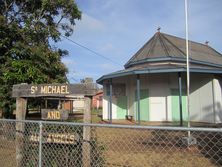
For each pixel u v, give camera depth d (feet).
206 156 31.14
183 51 87.10
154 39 90.27
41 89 23.12
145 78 81.20
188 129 14.60
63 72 46.93
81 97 24.76
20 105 24.80
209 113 73.82
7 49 44.39
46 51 45.44
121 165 26.30
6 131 25.77
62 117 22.71
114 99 87.35
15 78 40.14
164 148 34.40
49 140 21.75
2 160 24.99
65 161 21.11
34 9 50.49
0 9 50.47
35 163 22.39
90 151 20.13
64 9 50.80
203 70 69.46
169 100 78.02
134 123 75.56
